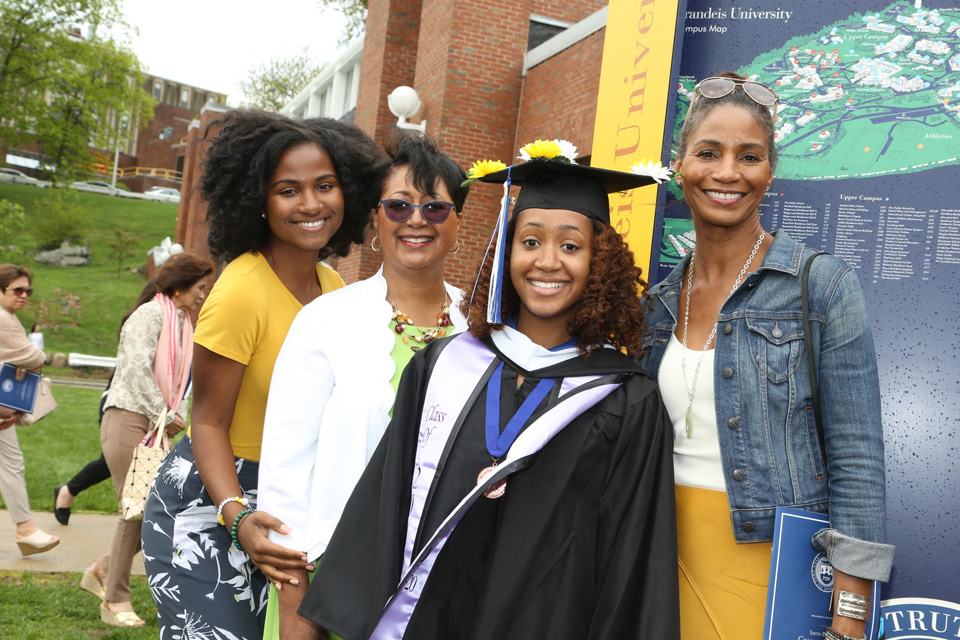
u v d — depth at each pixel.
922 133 3.10
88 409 13.59
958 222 3.04
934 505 3.01
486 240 11.05
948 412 3.02
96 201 50.88
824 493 2.14
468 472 2.23
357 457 2.44
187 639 2.62
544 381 2.26
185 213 33.78
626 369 2.26
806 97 3.26
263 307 2.68
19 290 5.50
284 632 2.41
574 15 12.76
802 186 3.24
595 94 9.30
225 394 2.64
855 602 1.99
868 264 3.15
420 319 2.77
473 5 11.04
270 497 2.45
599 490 2.18
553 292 2.28
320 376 2.52
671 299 2.44
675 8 3.43
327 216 2.80
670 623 1.98
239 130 2.78
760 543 2.16
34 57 38.09
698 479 2.25
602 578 2.12
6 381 5.29
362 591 2.20
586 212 2.32
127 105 41.81
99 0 38.34
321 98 24.39
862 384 2.07
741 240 2.33
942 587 2.99
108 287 35.72
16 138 39.94
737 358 2.21
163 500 2.68
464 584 2.22
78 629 4.34
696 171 2.25
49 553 5.65
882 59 3.16
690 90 3.48
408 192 2.73
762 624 2.15
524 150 2.30
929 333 3.06
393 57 13.44
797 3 3.30
